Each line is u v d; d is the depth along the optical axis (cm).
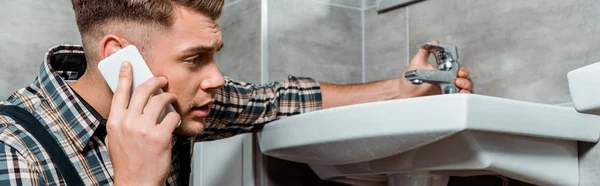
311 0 192
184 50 113
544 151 133
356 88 160
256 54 185
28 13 207
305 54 190
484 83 164
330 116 129
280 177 183
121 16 114
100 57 116
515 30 158
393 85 157
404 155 134
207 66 119
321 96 158
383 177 156
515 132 120
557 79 148
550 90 149
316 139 133
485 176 164
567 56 147
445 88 146
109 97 118
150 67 114
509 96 158
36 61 207
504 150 125
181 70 115
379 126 121
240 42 192
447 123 113
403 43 186
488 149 122
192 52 114
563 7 149
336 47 195
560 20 149
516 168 128
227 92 144
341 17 197
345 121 126
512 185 157
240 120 149
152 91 110
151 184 107
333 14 196
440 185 143
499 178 160
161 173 108
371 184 166
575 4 146
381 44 193
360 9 202
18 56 204
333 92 159
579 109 80
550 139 134
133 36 114
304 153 145
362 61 200
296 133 139
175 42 113
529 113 122
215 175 195
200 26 115
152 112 109
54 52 127
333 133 128
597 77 76
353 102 159
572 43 146
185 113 118
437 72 144
